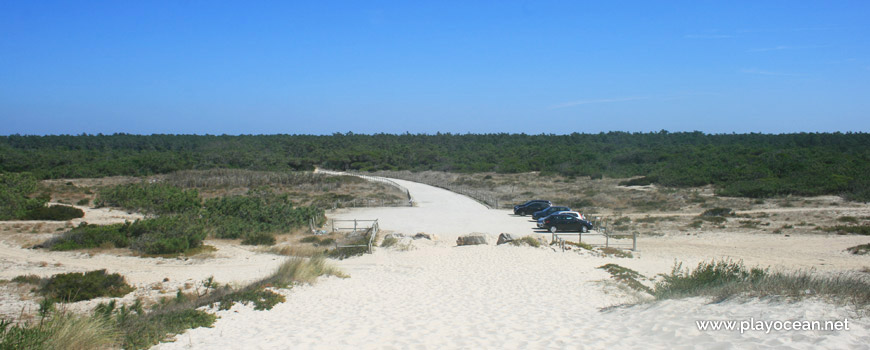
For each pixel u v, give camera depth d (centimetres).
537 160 8425
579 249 2262
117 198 4159
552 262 1966
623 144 11138
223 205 3362
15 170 6988
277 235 2850
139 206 3875
